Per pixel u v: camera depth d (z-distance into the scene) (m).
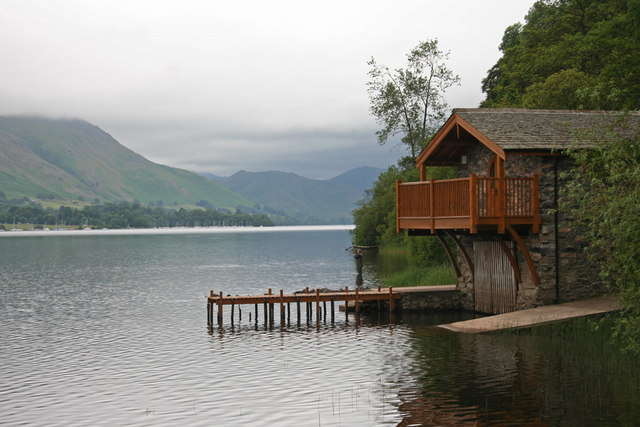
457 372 17.61
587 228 23.83
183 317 33.19
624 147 15.83
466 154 28.23
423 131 61.59
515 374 16.92
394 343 22.67
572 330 20.77
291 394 16.69
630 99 34.28
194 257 93.31
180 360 21.86
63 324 31.36
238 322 30.94
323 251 109.06
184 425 14.54
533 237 24.17
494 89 64.12
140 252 111.12
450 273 35.50
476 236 27.28
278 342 24.64
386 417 14.34
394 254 77.12
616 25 40.50
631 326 15.35
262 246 133.88
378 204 88.38
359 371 18.77
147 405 16.30
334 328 27.30
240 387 17.67
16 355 23.45
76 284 53.28
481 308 28.06
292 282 50.94
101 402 16.72
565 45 50.53
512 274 25.52
